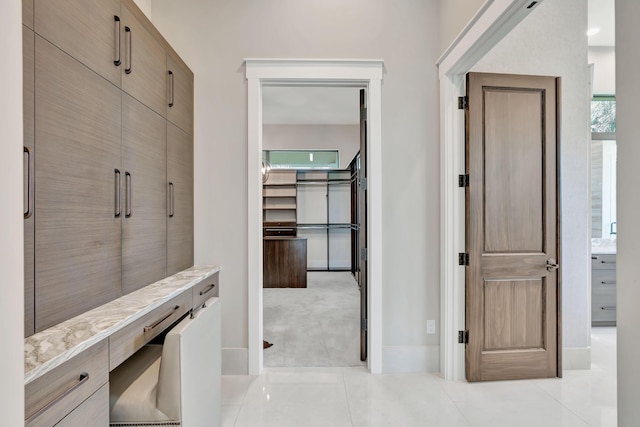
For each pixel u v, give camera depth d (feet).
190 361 4.33
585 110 8.37
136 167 5.49
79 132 4.16
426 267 8.23
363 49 8.20
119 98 5.03
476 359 7.63
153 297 5.03
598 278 11.71
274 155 23.09
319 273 22.44
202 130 8.09
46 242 3.63
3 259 1.80
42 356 2.93
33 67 3.48
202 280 6.83
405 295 8.21
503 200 7.70
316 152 23.08
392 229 8.22
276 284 17.92
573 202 8.36
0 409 1.76
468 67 7.37
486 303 7.66
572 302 8.32
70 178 4.00
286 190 22.85
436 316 8.22
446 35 7.78
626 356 2.91
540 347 7.78
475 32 6.27
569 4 8.38
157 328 4.96
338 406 6.64
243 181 8.12
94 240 4.43
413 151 8.21
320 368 8.38
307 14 8.17
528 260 7.72
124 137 5.15
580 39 8.38
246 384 7.55
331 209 23.65
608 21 10.85
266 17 8.15
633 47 2.83
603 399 6.90
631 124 2.86
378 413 6.40
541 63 8.34
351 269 23.08
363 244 8.77
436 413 6.40
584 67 8.37
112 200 4.84
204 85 8.09
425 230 8.23
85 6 4.28
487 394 7.10
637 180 2.81
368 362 8.27
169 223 6.74
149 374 4.58
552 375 7.79
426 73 8.22
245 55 8.13
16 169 1.90
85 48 4.28
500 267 7.66
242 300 8.10
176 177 7.07
